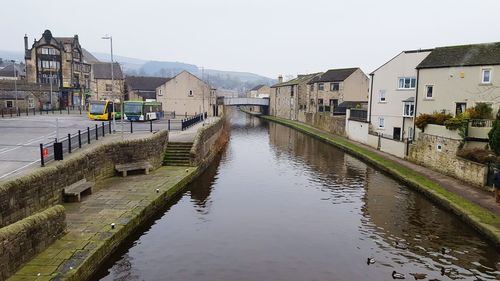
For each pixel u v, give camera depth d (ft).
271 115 330.75
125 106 156.76
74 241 42.01
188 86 232.53
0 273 32.63
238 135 181.98
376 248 50.31
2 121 136.87
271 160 113.09
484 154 74.49
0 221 40.78
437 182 76.95
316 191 77.97
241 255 47.78
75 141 74.95
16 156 71.36
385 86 135.44
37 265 36.19
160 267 43.96
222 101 294.25
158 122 155.84
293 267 44.91
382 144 120.98
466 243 51.39
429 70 113.60
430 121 96.37
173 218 60.13
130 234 49.26
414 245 51.11
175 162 88.48
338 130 170.09
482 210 58.03
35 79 237.25
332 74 232.12
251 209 65.92
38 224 38.45
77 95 249.75
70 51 242.78
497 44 108.06
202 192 75.36
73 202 56.13
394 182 84.94
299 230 56.65
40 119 148.05
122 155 77.00
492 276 42.91
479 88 103.50
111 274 41.96
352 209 66.33
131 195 61.16
